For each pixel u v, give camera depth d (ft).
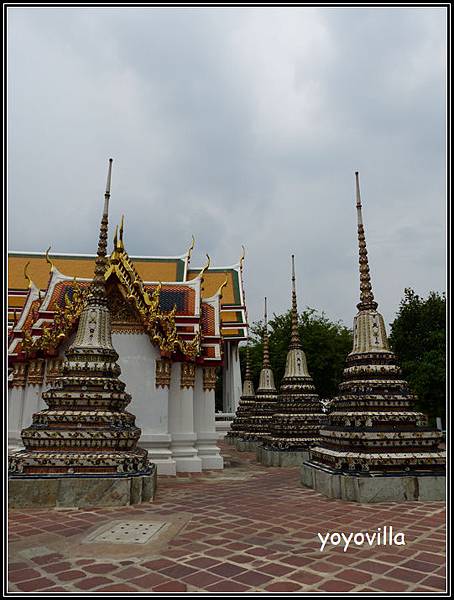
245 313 125.18
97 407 38.91
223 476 54.44
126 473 35.76
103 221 47.01
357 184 49.01
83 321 43.73
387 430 38.34
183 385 61.98
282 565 21.06
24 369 62.03
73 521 29.45
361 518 30.19
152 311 59.57
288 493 40.50
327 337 142.10
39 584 18.88
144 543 24.50
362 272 46.78
